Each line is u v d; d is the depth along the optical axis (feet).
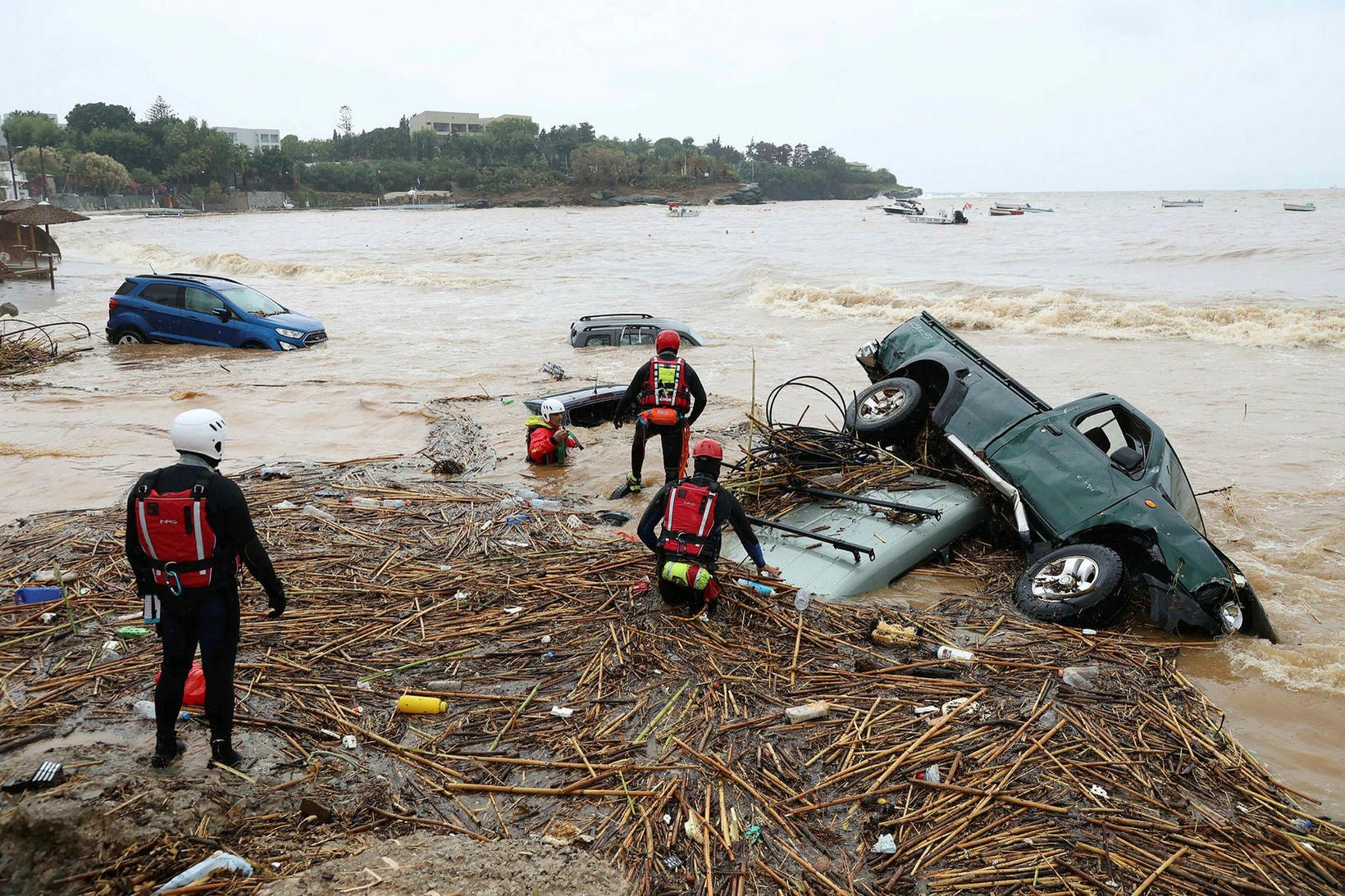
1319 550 25.29
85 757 13.47
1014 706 16.07
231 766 13.37
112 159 512.63
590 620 18.86
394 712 15.44
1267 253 120.57
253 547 12.82
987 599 21.30
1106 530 21.58
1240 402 43.37
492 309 80.69
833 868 11.98
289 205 586.04
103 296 87.35
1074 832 12.77
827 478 26.27
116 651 17.08
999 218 349.41
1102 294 81.56
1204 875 12.00
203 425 12.64
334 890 10.59
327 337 61.98
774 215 444.96
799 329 67.87
